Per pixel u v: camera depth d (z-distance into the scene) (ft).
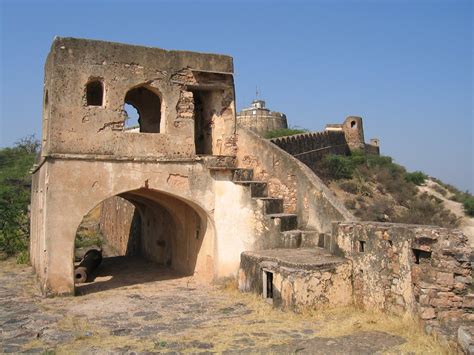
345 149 151.23
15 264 56.03
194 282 43.75
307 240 38.37
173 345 25.39
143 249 62.39
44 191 38.78
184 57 43.24
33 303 35.40
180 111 42.65
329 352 23.71
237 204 42.14
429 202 128.57
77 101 38.65
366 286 31.24
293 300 30.76
